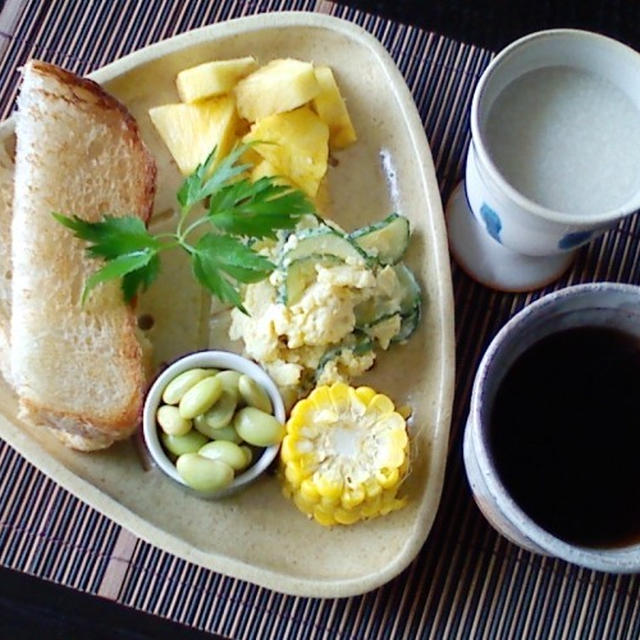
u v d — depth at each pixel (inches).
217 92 23.5
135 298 23.4
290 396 23.2
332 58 24.5
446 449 22.9
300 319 22.5
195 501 23.0
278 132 23.6
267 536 22.9
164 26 25.4
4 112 25.0
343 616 23.4
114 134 23.7
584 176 22.0
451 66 25.5
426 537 22.7
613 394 21.2
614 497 20.9
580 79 22.3
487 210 22.6
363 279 22.6
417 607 23.5
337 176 24.4
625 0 26.0
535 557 23.7
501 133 22.1
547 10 25.9
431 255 23.6
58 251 22.9
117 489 22.9
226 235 22.5
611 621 23.6
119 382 22.8
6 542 23.5
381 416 22.6
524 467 21.0
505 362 20.4
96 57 25.3
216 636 23.4
